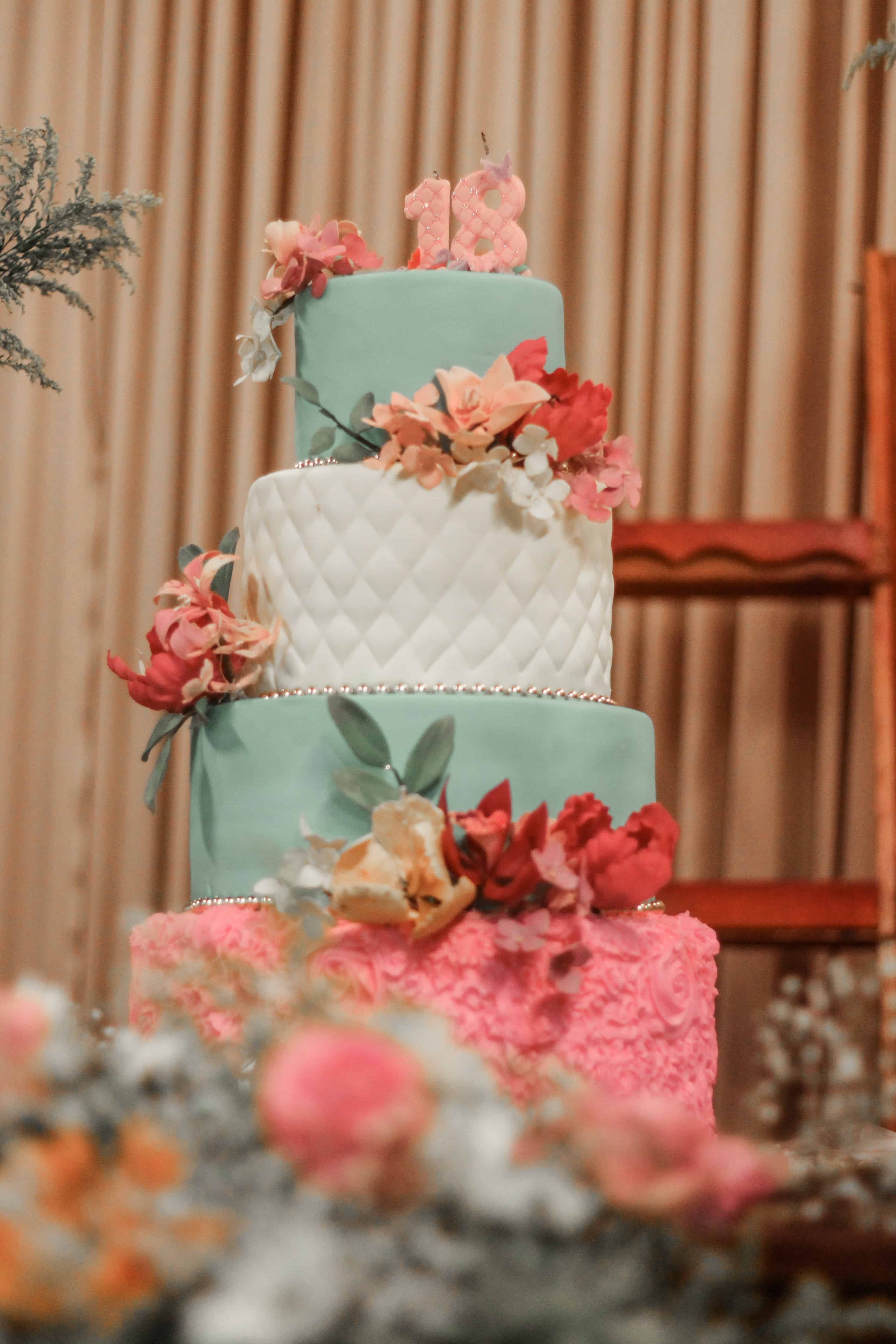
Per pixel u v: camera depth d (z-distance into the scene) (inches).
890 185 147.7
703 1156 31.9
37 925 158.9
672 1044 67.9
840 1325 29.3
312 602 70.2
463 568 69.0
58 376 162.4
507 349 73.5
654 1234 31.6
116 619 157.9
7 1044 35.0
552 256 152.1
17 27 164.7
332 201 156.8
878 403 130.3
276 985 48.0
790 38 150.4
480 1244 27.8
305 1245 26.2
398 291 73.4
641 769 73.5
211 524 157.6
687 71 152.3
